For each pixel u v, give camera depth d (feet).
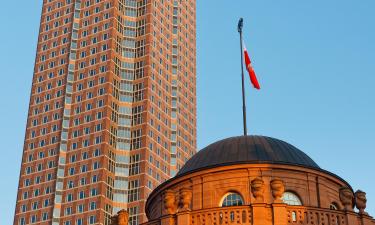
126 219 134.51
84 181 467.93
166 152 520.01
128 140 498.28
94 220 444.55
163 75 554.05
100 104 501.97
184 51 609.42
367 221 124.88
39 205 474.90
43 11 587.27
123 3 565.94
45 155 499.10
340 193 126.82
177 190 145.89
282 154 148.97
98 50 532.32
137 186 472.85
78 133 497.46
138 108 514.27
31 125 524.52
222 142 156.66
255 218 116.67
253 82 195.83
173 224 123.03
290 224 116.67
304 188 139.23
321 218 119.75
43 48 563.48
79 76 528.63
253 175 138.10
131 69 534.78
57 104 522.47
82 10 565.12
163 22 581.53
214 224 118.83
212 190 139.13
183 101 579.07
